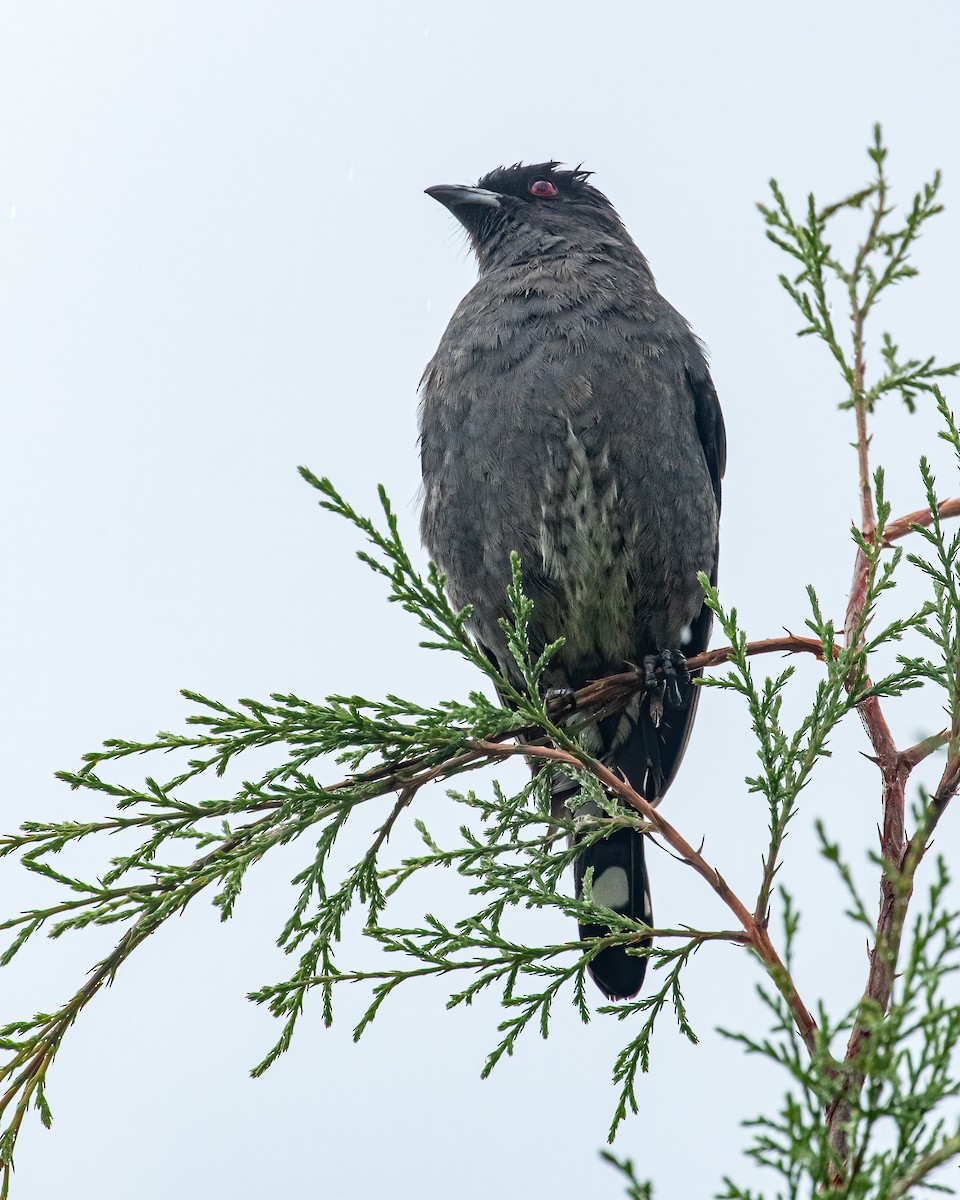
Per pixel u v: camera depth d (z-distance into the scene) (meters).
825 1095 5.12
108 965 7.39
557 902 7.51
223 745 7.64
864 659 7.41
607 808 7.84
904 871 5.87
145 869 7.53
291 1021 7.41
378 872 7.76
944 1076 5.12
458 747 8.03
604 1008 7.36
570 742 7.77
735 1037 5.25
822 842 5.18
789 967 5.67
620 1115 7.36
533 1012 7.36
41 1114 7.19
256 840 7.64
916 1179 5.09
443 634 7.57
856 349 9.47
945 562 7.51
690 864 7.34
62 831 7.49
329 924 7.91
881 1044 5.18
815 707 7.29
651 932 7.26
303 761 7.79
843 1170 5.22
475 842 7.95
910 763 7.26
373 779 8.14
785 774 7.18
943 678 7.33
